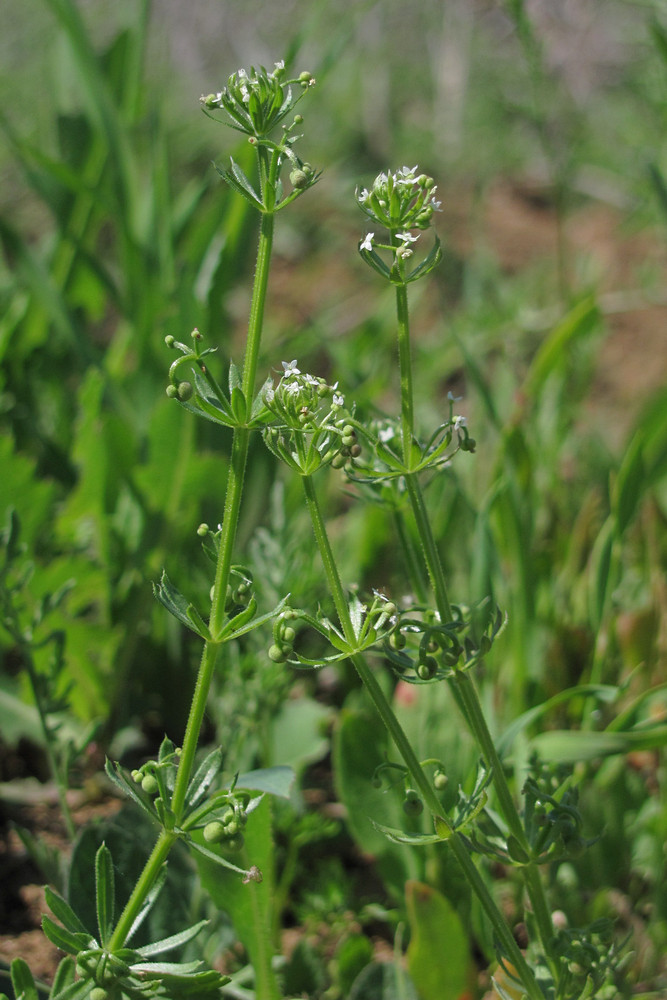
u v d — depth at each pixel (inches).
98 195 36.8
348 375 34.0
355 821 27.4
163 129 39.6
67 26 37.7
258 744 28.4
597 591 28.9
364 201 23.7
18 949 27.4
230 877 25.5
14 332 38.9
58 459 37.0
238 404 23.3
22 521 30.4
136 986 23.9
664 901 27.2
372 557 33.0
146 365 35.1
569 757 26.7
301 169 23.2
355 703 30.3
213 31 104.1
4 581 27.1
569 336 33.3
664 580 30.6
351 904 28.2
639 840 28.4
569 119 68.1
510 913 28.1
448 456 24.1
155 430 30.6
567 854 24.4
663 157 49.2
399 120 86.7
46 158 35.8
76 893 25.9
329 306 61.6
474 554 28.8
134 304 38.1
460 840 24.2
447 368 50.3
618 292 60.1
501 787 24.4
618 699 29.9
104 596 31.0
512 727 26.8
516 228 71.6
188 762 23.5
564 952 24.6
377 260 23.8
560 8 70.7
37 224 66.0
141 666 31.8
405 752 23.8
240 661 28.7
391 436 25.5
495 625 24.1
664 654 30.0
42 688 27.2
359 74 91.4
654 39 38.1
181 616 23.4
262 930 25.7
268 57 97.5
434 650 24.6
